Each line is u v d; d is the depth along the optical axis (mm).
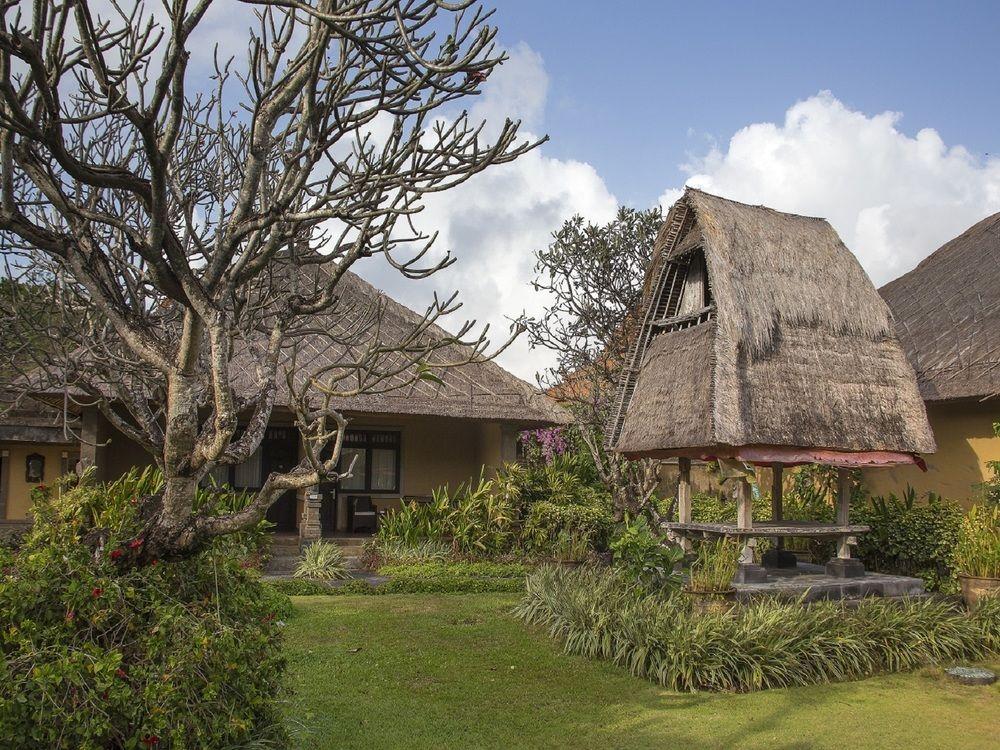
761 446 10375
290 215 4238
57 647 4023
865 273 12227
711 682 7777
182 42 3668
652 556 9711
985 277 16406
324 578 13602
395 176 4293
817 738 6566
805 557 15000
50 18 3721
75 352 7492
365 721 6648
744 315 10656
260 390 5016
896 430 11102
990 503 12469
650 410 11891
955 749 6406
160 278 4133
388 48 4316
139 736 3988
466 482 19312
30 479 16969
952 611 10156
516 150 4289
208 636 4340
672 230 12539
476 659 8570
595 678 8031
